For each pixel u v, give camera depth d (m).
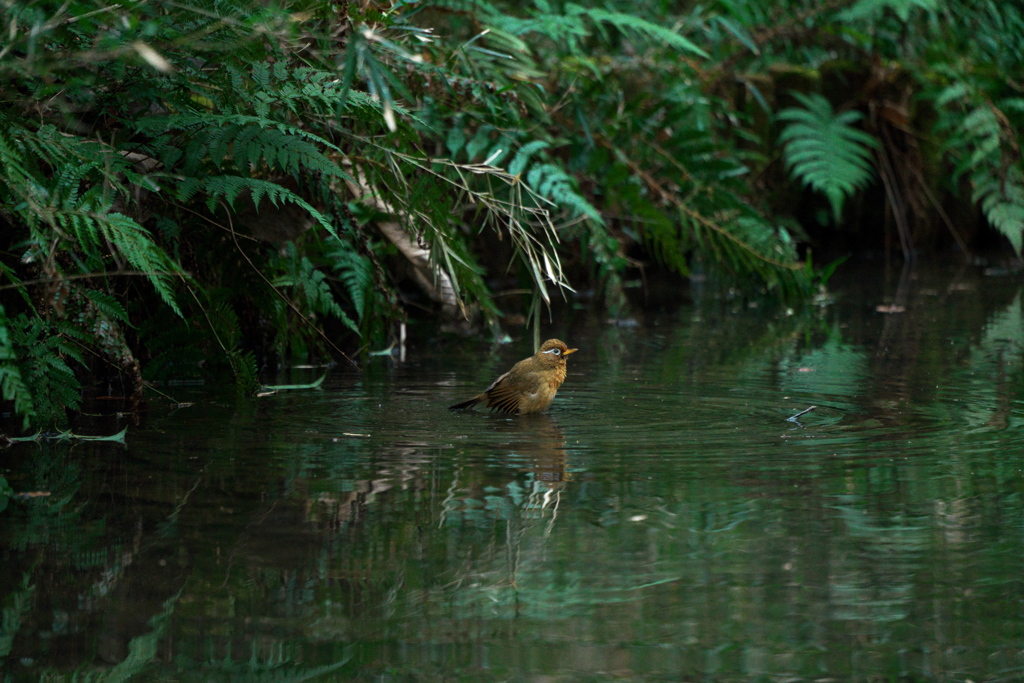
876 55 25.41
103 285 10.91
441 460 8.42
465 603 5.69
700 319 17.62
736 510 7.12
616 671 4.96
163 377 11.94
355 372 12.78
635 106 19.03
